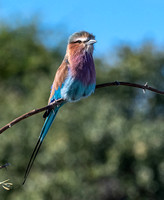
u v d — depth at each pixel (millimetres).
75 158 15539
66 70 6301
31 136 15492
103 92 18922
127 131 16344
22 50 23547
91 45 6250
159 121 18500
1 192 14336
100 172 15859
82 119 16141
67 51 6512
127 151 16125
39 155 15414
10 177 13836
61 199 15023
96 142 15859
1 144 15266
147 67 20719
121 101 19281
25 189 14734
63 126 15836
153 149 16031
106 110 16578
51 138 15688
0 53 22875
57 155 15328
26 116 4395
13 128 15664
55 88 6508
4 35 23438
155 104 20422
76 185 15227
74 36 6422
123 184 16625
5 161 15094
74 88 6230
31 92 19109
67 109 16406
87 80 6223
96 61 19891
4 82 22375
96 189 15859
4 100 18594
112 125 16031
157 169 16062
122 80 19812
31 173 15203
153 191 16156
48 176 15289
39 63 22547
